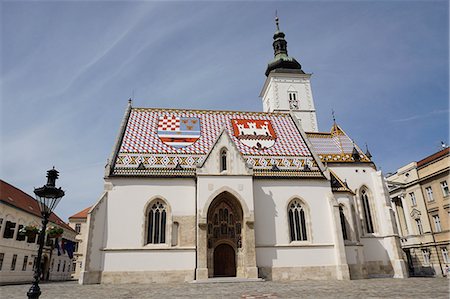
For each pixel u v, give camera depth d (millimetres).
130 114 44469
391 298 17172
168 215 35188
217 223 36375
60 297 20594
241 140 43188
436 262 54531
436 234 55094
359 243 39031
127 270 32781
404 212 62188
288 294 20266
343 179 44438
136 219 34562
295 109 66250
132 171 36500
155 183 36094
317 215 37656
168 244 34156
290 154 42281
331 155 46469
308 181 38938
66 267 74938
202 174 35625
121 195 35125
